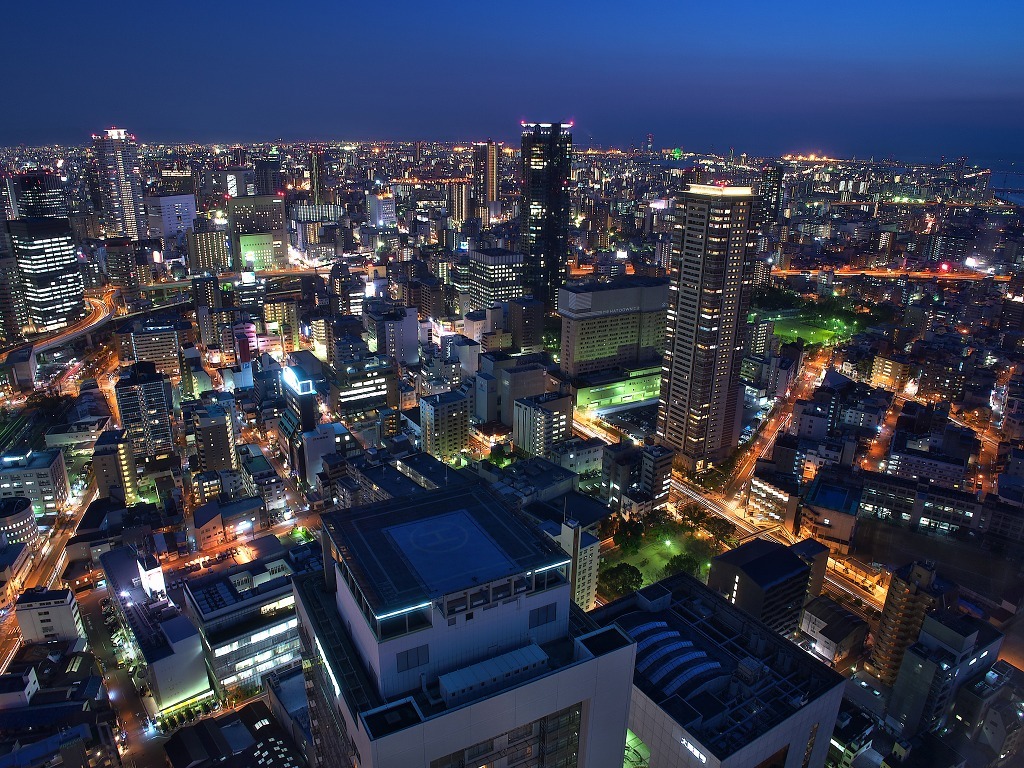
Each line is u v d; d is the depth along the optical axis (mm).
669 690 121000
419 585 78438
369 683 79625
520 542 87688
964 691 195250
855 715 185125
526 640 84938
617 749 91125
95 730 194375
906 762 181000
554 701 81375
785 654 131125
